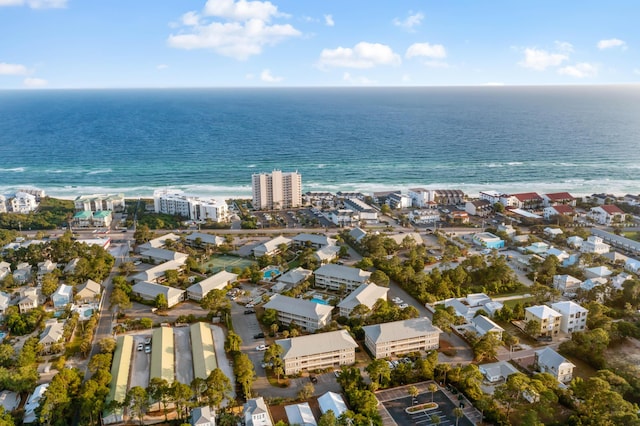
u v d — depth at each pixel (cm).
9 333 19325
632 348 17975
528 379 14412
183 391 14025
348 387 15062
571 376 16062
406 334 17662
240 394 15325
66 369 15112
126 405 13775
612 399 13212
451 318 18800
